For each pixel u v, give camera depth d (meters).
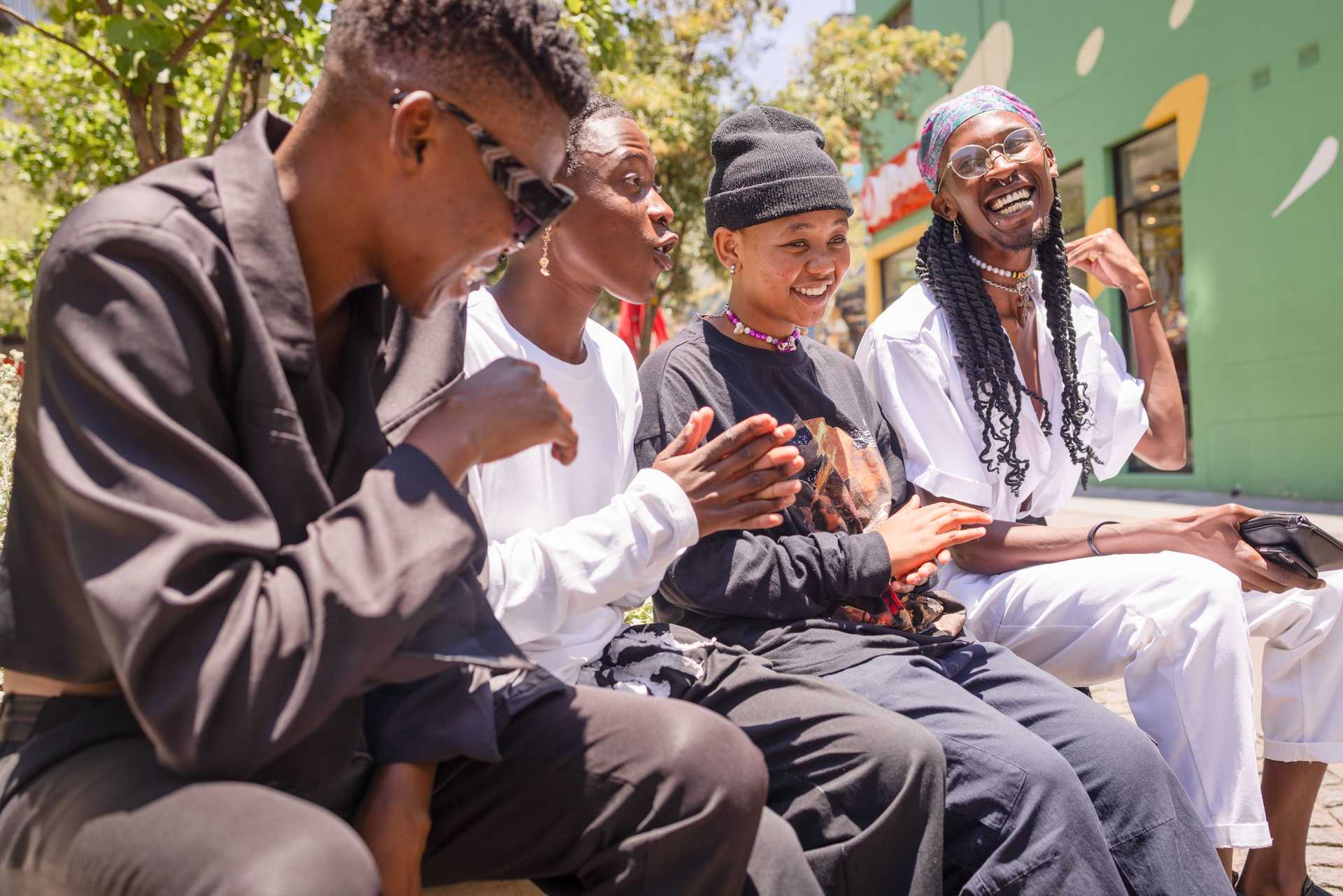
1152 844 1.88
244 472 1.16
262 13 3.85
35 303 1.16
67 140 7.25
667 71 10.83
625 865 1.35
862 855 1.66
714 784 1.34
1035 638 2.39
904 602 2.19
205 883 0.95
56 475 1.08
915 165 14.30
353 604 1.08
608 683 1.83
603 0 4.73
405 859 1.26
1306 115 8.66
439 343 1.52
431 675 1.30
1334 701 2.33
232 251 1.24
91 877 1.03
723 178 2.29
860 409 2.36
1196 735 2.15
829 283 2.28
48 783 1.15
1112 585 2.27
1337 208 8.42
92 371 1.09
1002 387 2.56
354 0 1.28
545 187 1.26
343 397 1.39
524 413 1.27
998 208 2.61
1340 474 8.55
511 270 2.02
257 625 1.06
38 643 1.22
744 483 1.73
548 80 1.28
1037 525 2.62
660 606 2.25
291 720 1.04
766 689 1.86
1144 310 2.92
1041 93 12.12
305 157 1.30
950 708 1.90
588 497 1.97
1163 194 10.54
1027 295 2.75
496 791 1.42
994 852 1.78
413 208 1.28
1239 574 2.31
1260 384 9.34
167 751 1.03
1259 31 9.05
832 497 2.21
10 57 6.96
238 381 1.21
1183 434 2.88
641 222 1.98
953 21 13.80
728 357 2.25
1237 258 9.48
